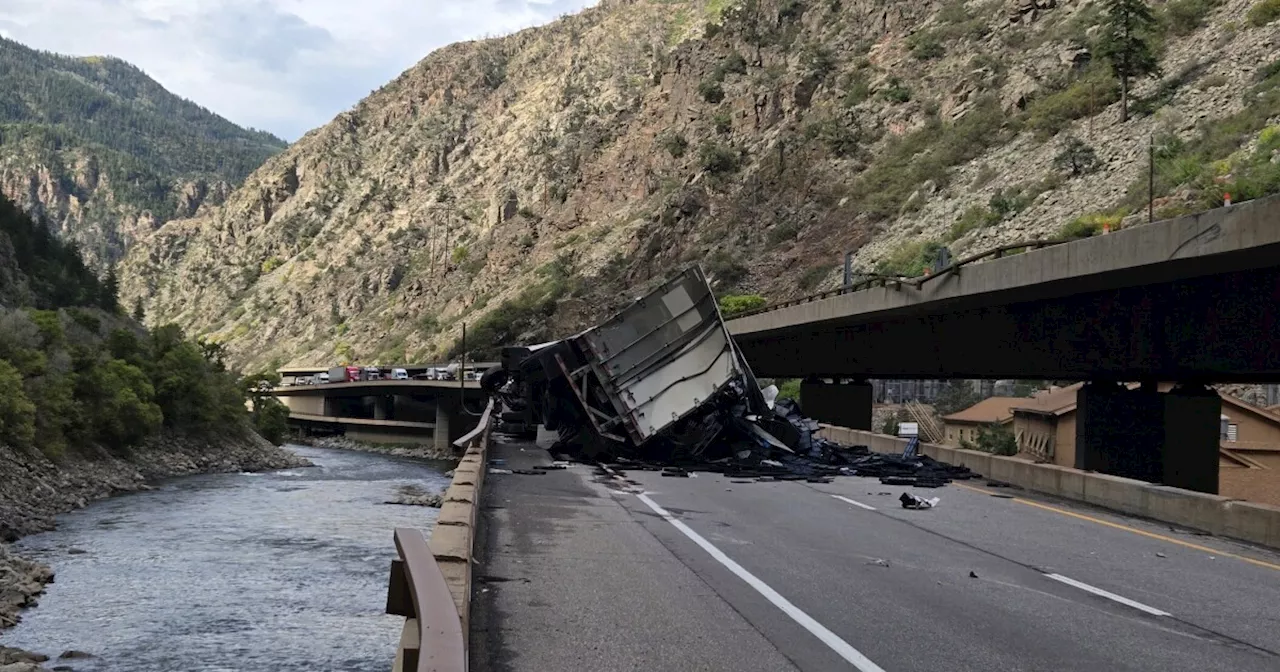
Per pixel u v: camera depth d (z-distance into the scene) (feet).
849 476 76.18
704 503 58.34
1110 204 247.91
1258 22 319.27
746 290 396.78
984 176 351.87
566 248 591.78
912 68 495.41
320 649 78.79
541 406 90.68
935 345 113.39
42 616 89.20
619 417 78.48
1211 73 304.50
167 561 117.60
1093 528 52.39
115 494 206.18
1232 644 28.94
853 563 40.50
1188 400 86.69
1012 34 461.78
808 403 161.68
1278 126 223.71
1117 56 324.19
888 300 109.91
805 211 434.71
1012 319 98.53
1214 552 45.57
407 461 354.13
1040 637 29.17
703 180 508.12
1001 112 400.88
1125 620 31.60
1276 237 58.90
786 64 571.28
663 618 30.50
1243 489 142.82
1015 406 203.92
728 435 82.99
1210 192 190.80
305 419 522.06
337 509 176.04
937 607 32.83
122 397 250.37
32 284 430.61
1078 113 349.61
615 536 45.70
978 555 43.27
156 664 74.74
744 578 36.86
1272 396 178.29
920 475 76.23
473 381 406.00
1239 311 71.46
